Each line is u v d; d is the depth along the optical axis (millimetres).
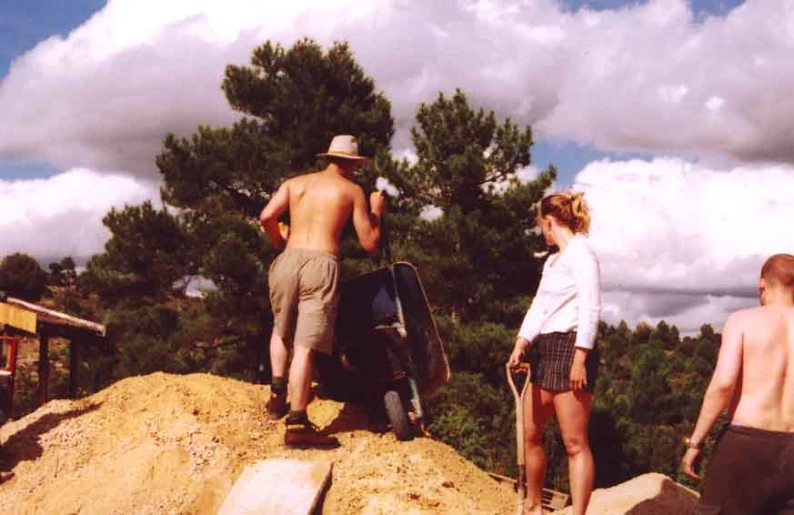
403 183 24641
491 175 25422
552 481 16672
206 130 25297
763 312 4629
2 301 7023
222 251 22250
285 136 25609
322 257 6469
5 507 6039
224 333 23422
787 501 4398
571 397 5090
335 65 26297
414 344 6914
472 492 6289
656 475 6801
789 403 4473
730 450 4488
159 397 7121
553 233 5395
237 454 6418
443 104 25422
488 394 20781
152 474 6188
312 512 5680
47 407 7188
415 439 6691
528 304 23688
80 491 6125
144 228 24797
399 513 5652
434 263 22734
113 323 24297
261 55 26219
